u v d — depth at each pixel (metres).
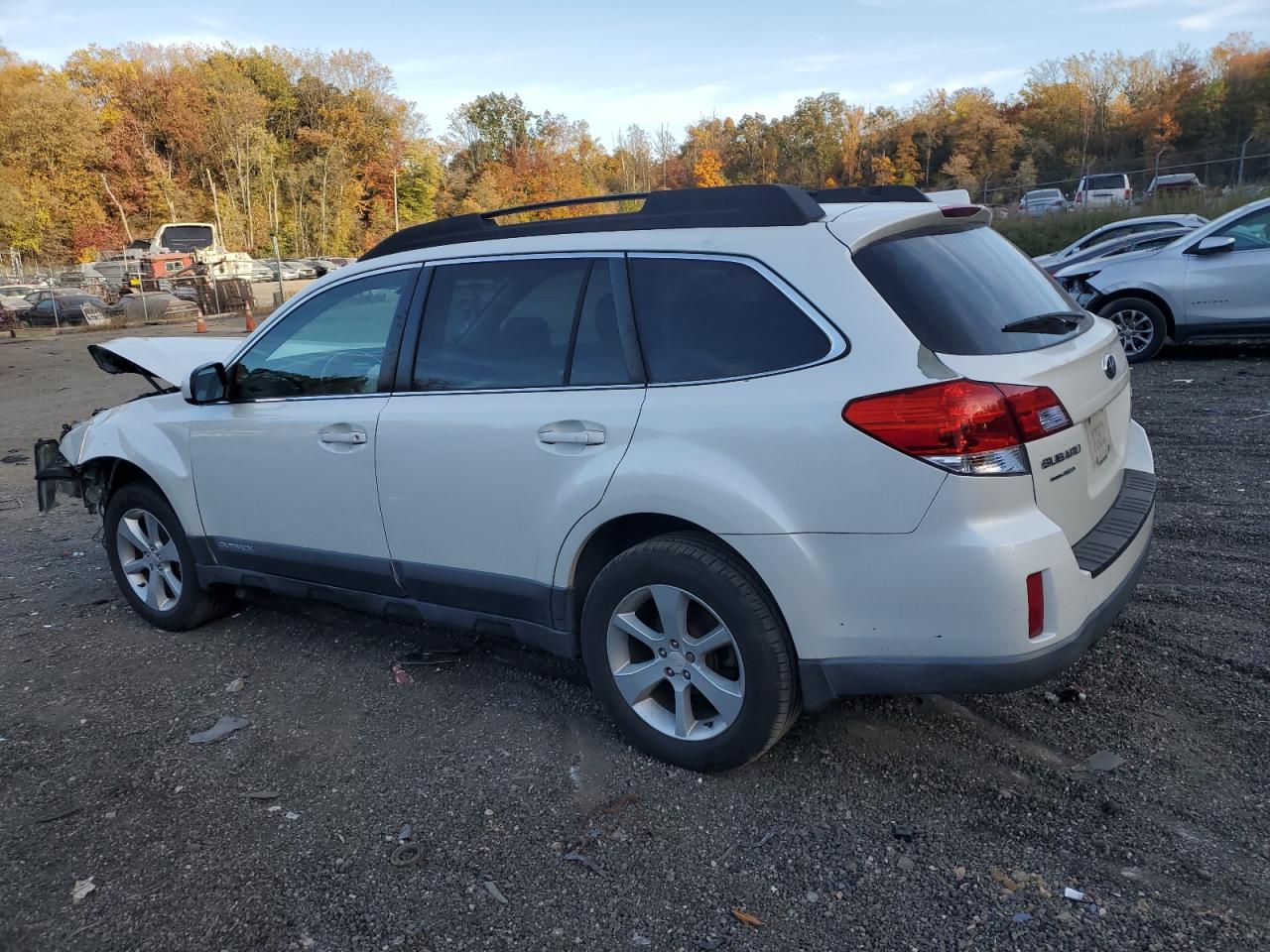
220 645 4.34
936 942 2.23
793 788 2.88
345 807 2.94
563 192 86.69
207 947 2.35
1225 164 27.16
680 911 2.39
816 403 2.58
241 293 31.69
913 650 2.54
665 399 2.84
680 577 2.83
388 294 3.60
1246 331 9.38
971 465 2.41
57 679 4.04
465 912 2.43
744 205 2.93
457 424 3.25
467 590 3.36
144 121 67.88
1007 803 2.74
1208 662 3.49
